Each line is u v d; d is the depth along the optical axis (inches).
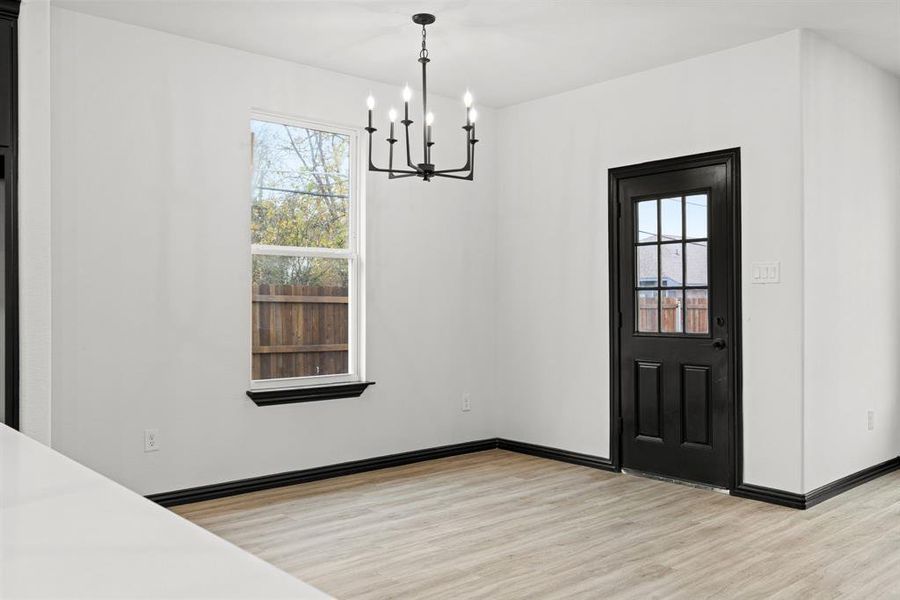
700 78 179.2
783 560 128.1
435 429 214.8
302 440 185.8
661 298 188.7
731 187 173.2
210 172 169.9
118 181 156.4
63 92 148.9
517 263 223.9
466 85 203.9
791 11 151.3
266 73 179.3
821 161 167.6
